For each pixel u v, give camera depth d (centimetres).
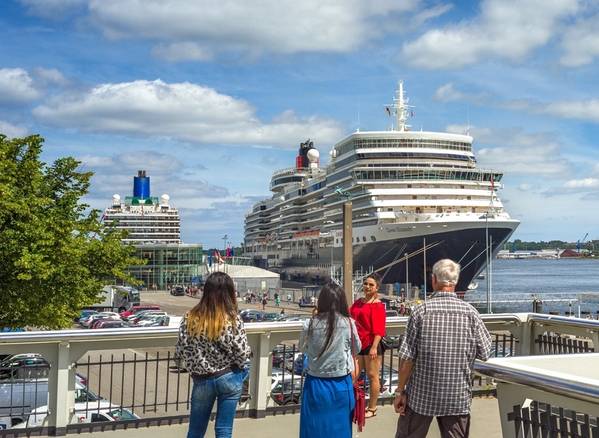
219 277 480
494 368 384
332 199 7981
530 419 375
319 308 478
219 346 473
